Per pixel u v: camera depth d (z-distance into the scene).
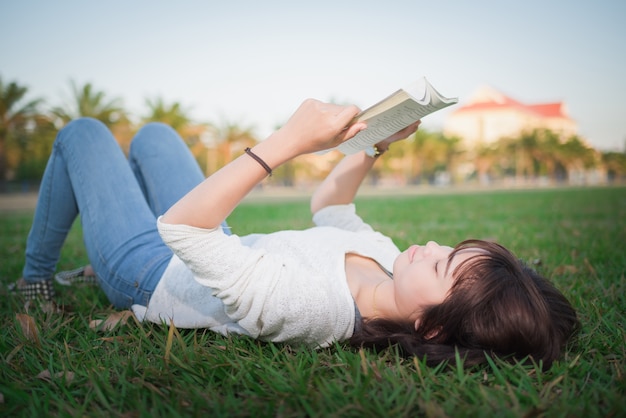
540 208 11.23
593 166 81.38
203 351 1.71
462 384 1.42
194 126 55.12
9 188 49.72
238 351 1.73
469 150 78.69
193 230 1.47
